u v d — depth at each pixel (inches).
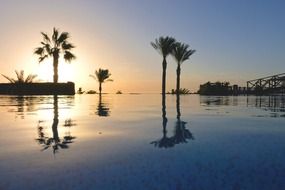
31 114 445.1
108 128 296.4
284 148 201.0
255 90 1378.0
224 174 146.2
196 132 270.8
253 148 201.5
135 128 297.3
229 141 226.4
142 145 212.5
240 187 129.9
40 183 134.1
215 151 192.7
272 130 283.0
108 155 183.0
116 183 134.3
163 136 248.8
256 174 146.0
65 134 259.6
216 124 329.7
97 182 135.3
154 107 622.8
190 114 452.1
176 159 173.5
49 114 447.2
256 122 347.6
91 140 231.3
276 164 162.1
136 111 513.3
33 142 222.8
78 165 161.5
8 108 560.4
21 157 177.6
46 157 178.1
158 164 163.3
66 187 129.5
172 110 537.3
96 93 1849.2
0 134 259.3
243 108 581.6
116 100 987.9
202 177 142.1
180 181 136.8
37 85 1325.0
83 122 347.3
